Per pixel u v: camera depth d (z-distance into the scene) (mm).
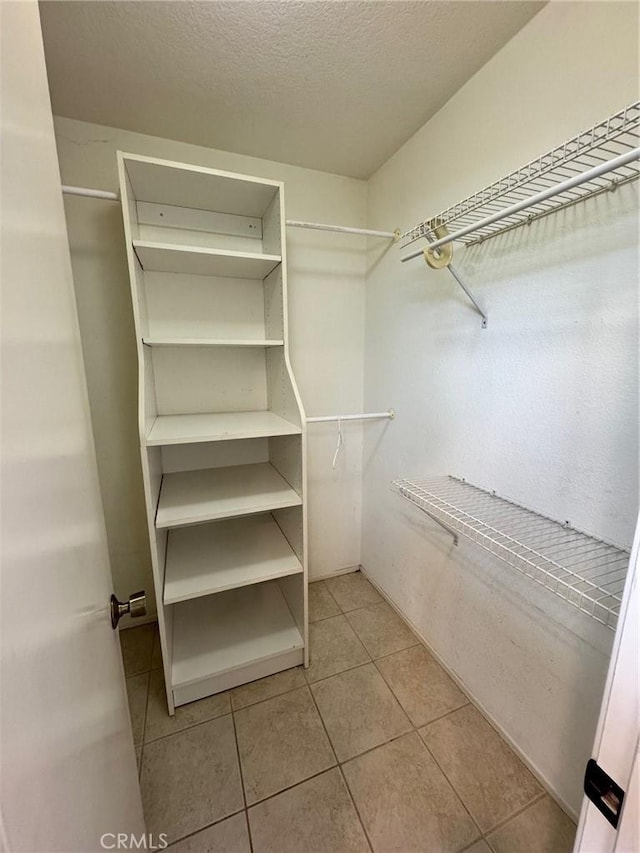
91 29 1011
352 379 2102
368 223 1950
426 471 1617
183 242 1595
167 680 1331
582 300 941
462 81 1239
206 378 1749
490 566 1279
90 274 1556
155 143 1540
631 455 864
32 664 347
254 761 1206
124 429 1710
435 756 1219
